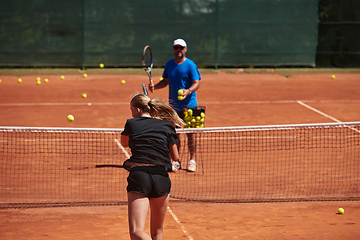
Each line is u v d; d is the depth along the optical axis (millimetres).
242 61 33906
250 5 33219
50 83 30000
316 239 8188
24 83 29797
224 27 33281
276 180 12023
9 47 31547
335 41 38375
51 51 31984
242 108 22906
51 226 8641
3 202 9930
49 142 15477
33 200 10117
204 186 11484
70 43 32125
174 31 32875
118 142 15734
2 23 31156
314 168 13117
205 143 15820
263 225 8898
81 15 31844
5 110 21266
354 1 38281
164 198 6828
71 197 10383
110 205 9930
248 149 15062
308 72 34562
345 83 31891
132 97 7473
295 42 34062
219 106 23406
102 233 8344
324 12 39188
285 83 31688
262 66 34344
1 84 29141
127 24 32406
